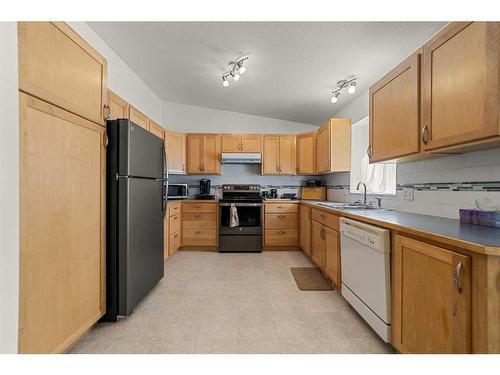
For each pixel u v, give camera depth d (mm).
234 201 4160
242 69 2869
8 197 1019
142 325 1923
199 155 4566
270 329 1879
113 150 1922
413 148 1669
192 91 4105
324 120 4770
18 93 1102
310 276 2992
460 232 1229
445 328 1130
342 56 2555
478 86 1202
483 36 1173
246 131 4902
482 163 1589
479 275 973
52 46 1353
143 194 2203
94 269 1753
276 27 2258
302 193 4676
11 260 1030
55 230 1384
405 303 1427
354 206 2973
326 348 1654
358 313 2006
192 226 4211
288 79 3246
